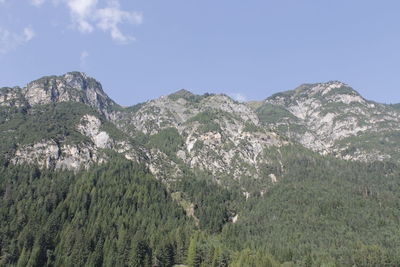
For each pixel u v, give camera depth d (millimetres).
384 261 198875
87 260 195250
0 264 188625
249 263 194250
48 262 194125
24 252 192625
